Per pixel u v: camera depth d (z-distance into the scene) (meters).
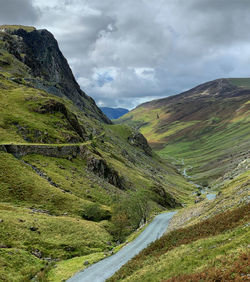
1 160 81.69
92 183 105.12
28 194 72.94
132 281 30.75
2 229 49.00
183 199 193.50
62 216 70.50
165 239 44.59
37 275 40.78
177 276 24.67
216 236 34.69
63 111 158.00
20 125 119.00
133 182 153.62
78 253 54.84
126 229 83.50
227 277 20.38
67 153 117.06
